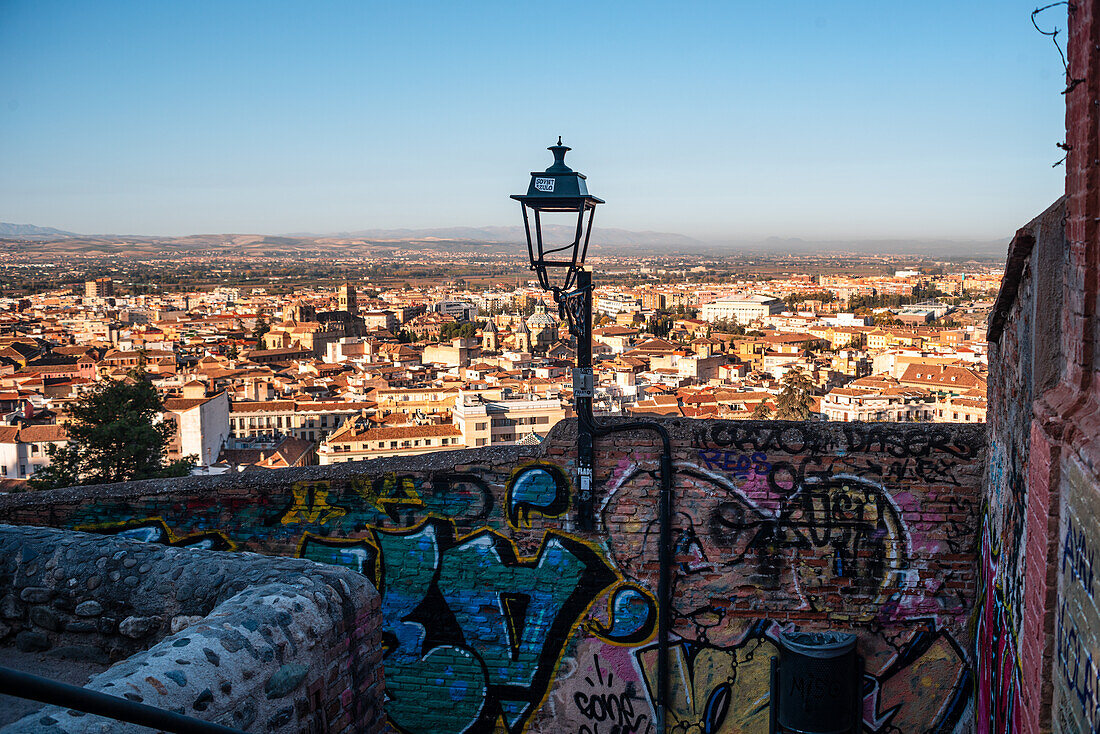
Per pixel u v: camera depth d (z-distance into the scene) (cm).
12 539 652
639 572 808
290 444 9700
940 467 775
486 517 821
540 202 766
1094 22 474
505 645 824
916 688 791
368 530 835
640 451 802
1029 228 589
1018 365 633
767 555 797
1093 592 431
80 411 4069
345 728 569
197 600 591
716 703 809
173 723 391
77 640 620
